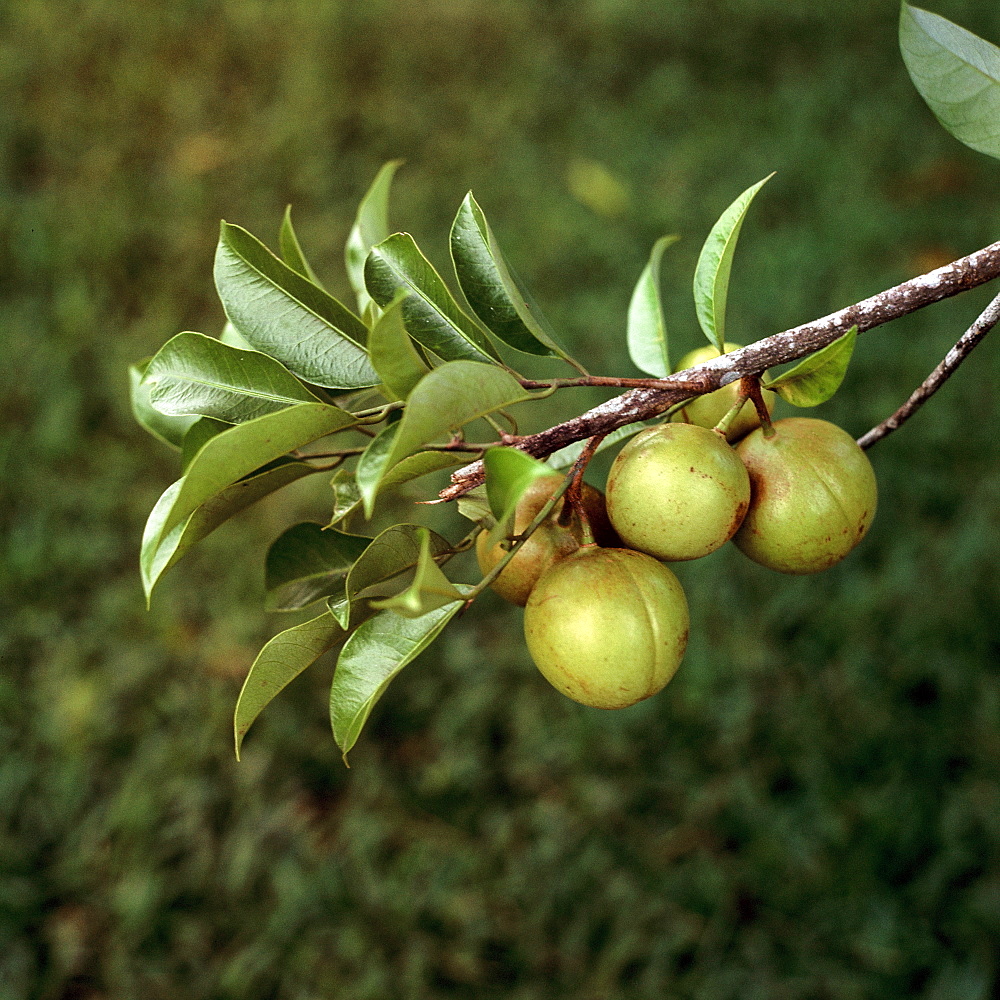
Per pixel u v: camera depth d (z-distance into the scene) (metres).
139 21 2.97
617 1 3.28
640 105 2.94
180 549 0.68
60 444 1.96
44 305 2.24
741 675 1.68
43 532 1.84
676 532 0.68
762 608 1.78
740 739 1.60
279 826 1.53
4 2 3.01
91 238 2.35
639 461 0.68
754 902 1.47
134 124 2.71
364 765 1.62
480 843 1.54
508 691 1.70
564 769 1.61
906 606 1.73
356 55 2.99
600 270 2.40
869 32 3.16
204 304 2.32
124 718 1.64
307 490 1.91
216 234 2.45
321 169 2.60
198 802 1.53
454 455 0.64
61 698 1.64
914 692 1.66
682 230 2.47
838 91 2.93
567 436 0.67
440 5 3.17
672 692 1.66
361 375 0.69
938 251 2.37
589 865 1.49
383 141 2.74
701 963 1.40
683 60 3.14
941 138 2.72
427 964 1.40
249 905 1.47
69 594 1.79
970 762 1.56
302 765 1.61
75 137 2.63
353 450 0.70
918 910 1.41
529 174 2.65
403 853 1.53
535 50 3.10
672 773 1.58
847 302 2.24
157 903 1.44
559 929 1.45
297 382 0.68
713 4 3.27
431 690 1.69
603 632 0.67
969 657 1.64
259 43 2.98
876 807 1.50
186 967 1.41
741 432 0.74
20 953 1.39
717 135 2.79
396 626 0.66
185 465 0.68
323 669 1.72
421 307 0.69
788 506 0.71
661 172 2.68
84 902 1.46
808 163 2.65
